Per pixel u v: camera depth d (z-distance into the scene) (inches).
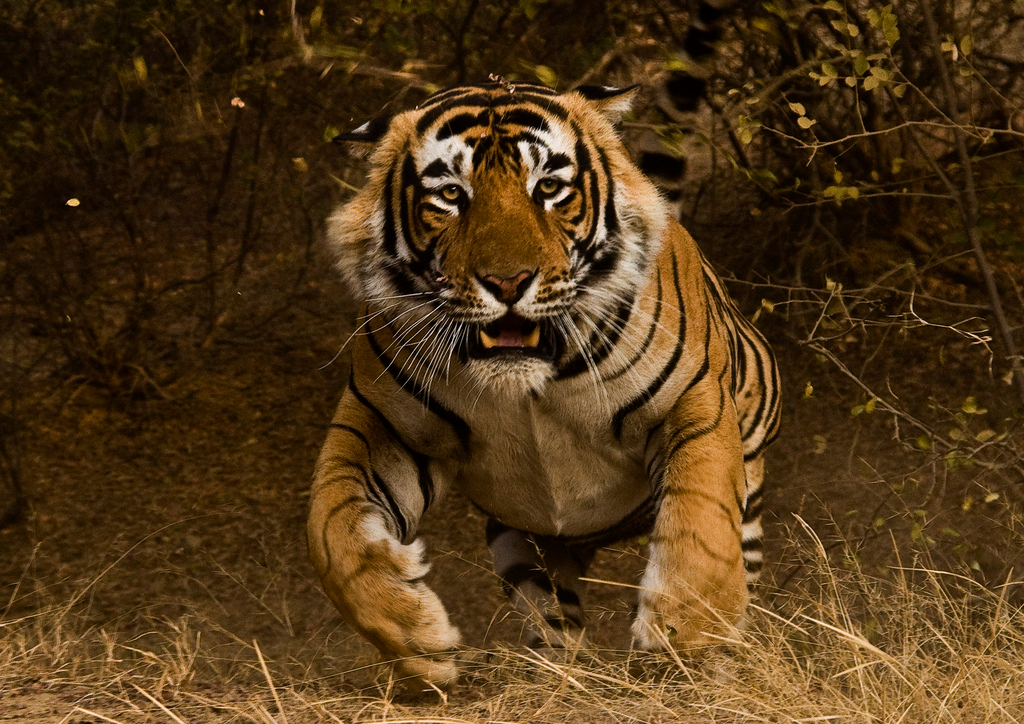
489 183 241.4
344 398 274.1
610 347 254.8
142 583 467.5
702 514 251.3
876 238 588.7
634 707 221.6
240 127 637.3
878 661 225.5
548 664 231.8
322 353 697.0
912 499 435.5
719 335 291.7
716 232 581.6
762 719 207.9
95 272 697.6
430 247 246.8
